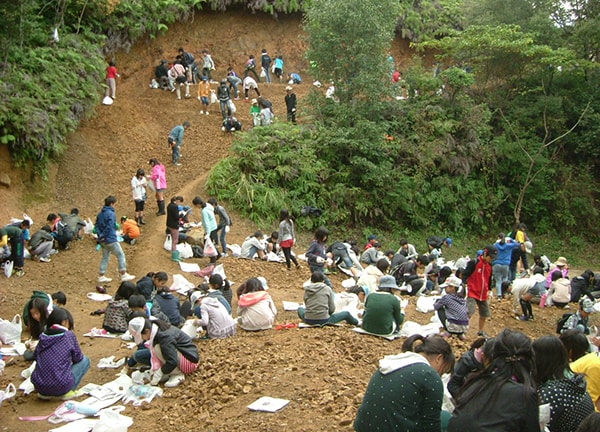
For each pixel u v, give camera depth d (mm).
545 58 24188
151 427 6754
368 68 21625
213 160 21250
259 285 10328
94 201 18281
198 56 27969
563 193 25922
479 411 3996
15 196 16812
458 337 9797
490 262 10406
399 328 9617
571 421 4438
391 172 21906
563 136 25500
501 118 25922
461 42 24312
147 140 21625
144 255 14992
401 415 4180
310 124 22125
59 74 19047
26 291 12477
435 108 23609
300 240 19766
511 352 4145
